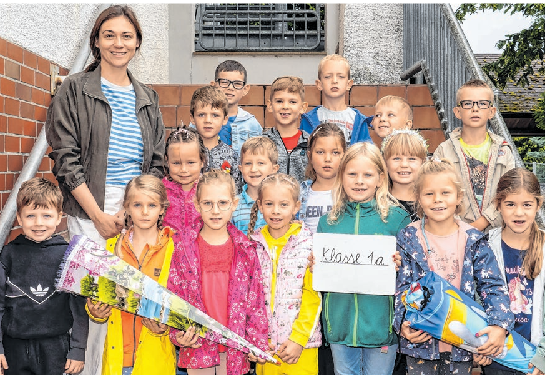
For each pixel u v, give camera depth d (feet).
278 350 7.77
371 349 8.20
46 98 10.75
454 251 7.70
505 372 7.65
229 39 27.81
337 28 24.64
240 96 12.47
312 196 9.34
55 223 7.86
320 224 8.48
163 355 7.90
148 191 7.91
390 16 17.61
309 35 27.43
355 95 14.53
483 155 10.22
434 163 7.76
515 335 7.35
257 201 8.33
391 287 7.68
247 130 12.30
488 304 7.33
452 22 12.78
